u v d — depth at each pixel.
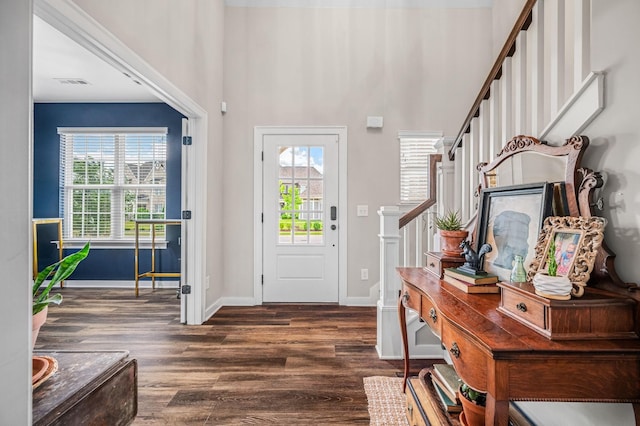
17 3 0.83
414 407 1.45
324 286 3.75
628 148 0.99
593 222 0.98
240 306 3.67
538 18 1.46
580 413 1.15
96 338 2.74
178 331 2.90
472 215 2.00
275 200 3.75
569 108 1.20
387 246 2.43
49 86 4.10
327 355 2.43
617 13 1.02
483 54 3.69
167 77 2.43
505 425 0.83
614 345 0.84
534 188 1.23
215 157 3.48
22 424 0.76
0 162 0.78
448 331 1.14
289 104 3.72
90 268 4.55
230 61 3.72
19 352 0.80
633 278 0.96
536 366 0.83
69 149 4.62
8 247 0.80
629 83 0.99
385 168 3.72
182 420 1.69
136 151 4.64
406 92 3.71
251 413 1.75
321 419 1.70
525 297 0.97
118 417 0.99
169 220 4.18
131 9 1.97
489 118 1.96
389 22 3.71
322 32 3.71
